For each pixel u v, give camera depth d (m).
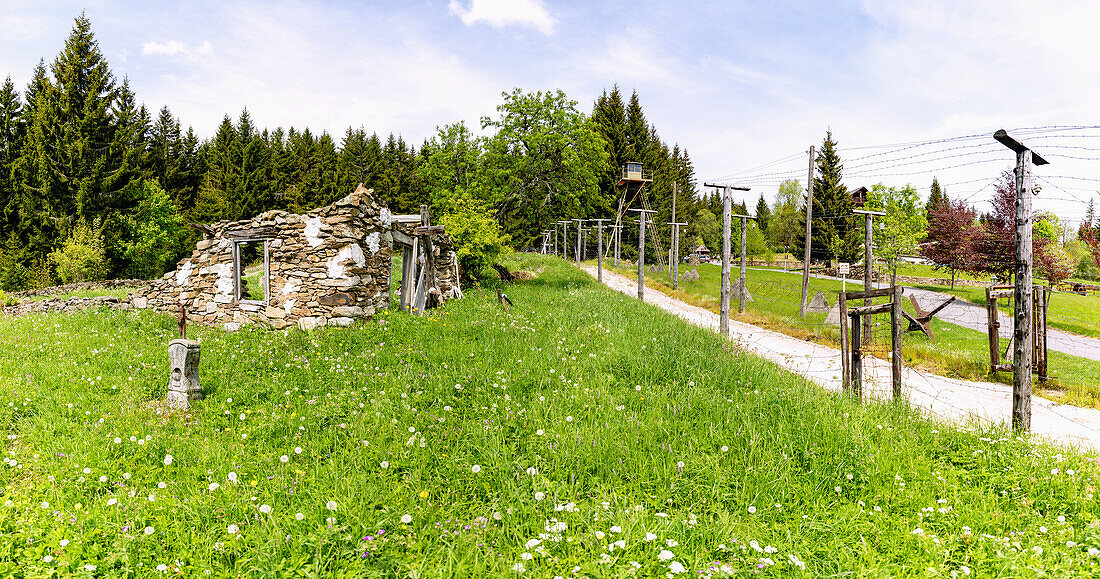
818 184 52.69
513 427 6.66
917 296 28.55
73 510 4.64
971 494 5.28
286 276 14.45
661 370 9.11
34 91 42.75
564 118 32.22
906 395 8.60
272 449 6.03
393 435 6.25
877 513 4.86
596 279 36.44
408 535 4.36
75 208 38.19
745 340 16.38
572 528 4.47
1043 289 11.84
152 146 52.09
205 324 14.92
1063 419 9.09
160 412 7.18
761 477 5.30
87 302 17.77
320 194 56.53
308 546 4.12
